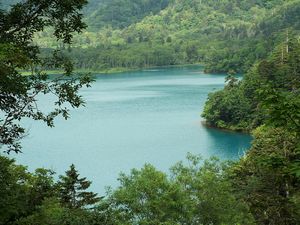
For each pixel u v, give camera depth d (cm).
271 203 3091
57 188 1892
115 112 11319
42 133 8869
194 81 18188
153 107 11944
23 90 1335
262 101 1220
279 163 1241
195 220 2595
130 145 7700
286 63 9369
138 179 2595
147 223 2370
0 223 1379
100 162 6556
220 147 7556
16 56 1227
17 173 2138
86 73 1552
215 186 2625
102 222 1934
